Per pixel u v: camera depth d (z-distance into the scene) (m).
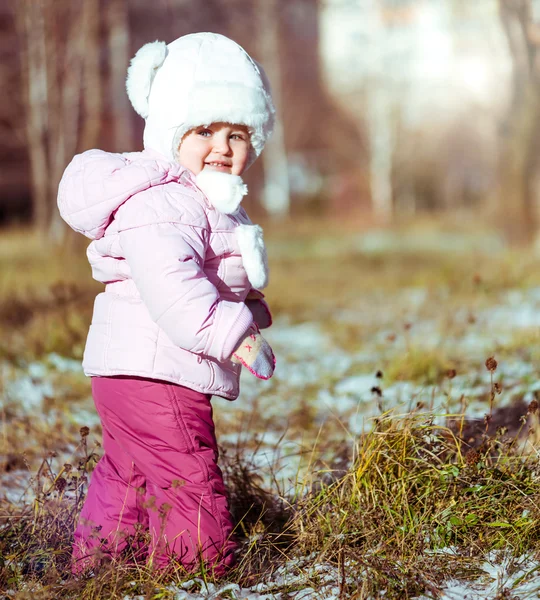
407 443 2.95
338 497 2.83
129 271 2.53
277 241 22.23
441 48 34.38
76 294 6.94
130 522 2.61
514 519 2.67
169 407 2.49
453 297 9.12
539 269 10.45
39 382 5.34
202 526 2.49
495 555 2.58
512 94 14.45
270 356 2.46
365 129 35.38
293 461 3.64
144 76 2.67
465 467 2.83
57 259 9.96
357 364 6.23
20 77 18.12
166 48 2.69
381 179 34.31
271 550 2.73
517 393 4.29
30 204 22.48
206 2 23.97
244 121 2.62
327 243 21.94
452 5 18.08
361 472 2.83
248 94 2.61
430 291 9.48
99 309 2.60
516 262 10.95
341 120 35.41
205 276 2.44
